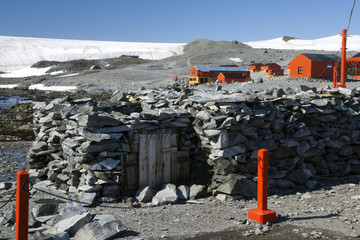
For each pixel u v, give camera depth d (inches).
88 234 233.3
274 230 248.5
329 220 267.7
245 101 357.4
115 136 336.5
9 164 576.1
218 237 238.4
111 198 329.7
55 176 395.2
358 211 287.4
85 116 333.7
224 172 338.3
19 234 200.1
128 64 7209.6
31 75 6422.2
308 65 1999.3
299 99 403.5
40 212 288.0
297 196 343.3
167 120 363.3
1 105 1829.5
